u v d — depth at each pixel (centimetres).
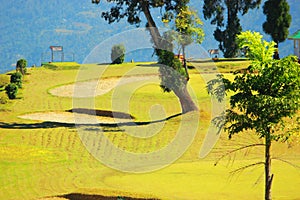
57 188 2792
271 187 2380
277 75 2131
